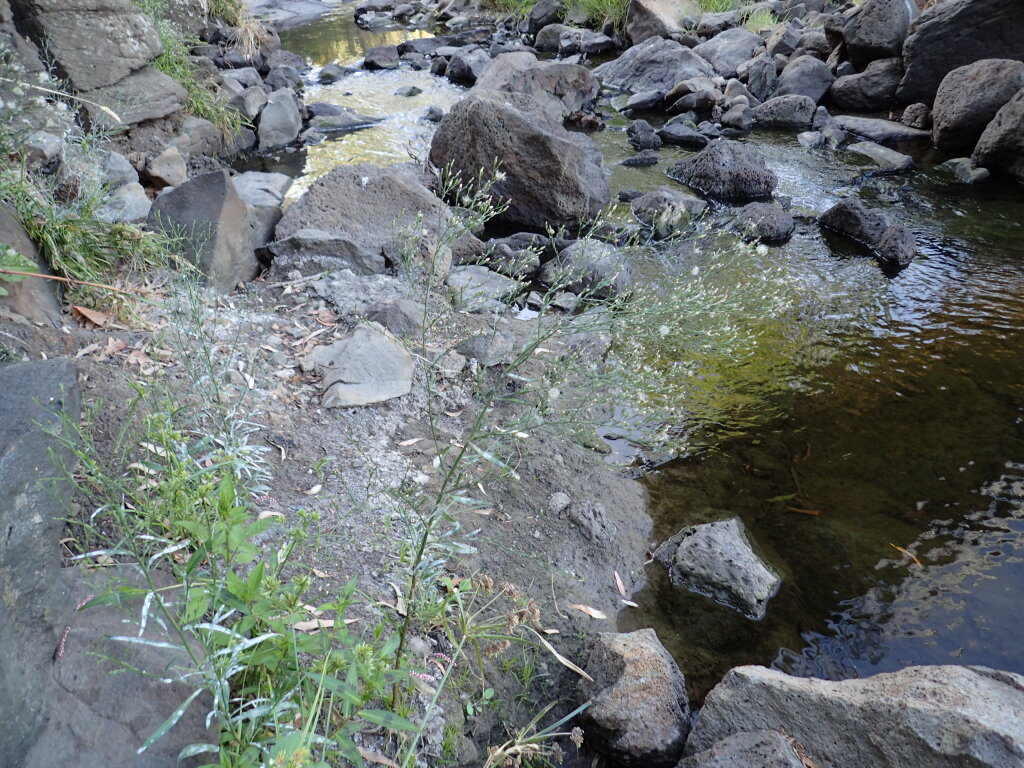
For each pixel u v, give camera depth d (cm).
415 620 275
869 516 367
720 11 1378
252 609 193
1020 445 409
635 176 805
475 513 341
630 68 1168
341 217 542
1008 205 727
